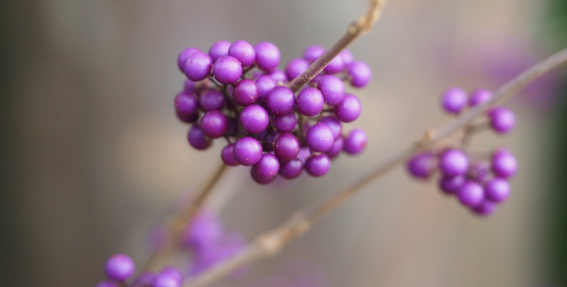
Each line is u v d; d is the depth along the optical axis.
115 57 0.31
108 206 0.33
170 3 0.31
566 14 0.40
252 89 0.20
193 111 0.22
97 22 0.30
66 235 0.34
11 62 0.31
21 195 0.33
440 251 0.39
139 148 0.33
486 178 0.25
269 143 0.21
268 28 0.32
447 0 0.35
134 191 0.33
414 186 0.37
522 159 0.42
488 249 0.41
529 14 0.38
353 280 0.37
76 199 0.33
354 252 0.37
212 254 0.29
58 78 0.31
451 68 0.36
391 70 0.35
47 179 0.33
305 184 0.35
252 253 0.25
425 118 0.36
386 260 0.38
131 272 0.23
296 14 0.32
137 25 0.31
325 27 0.33
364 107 0.35
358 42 0.34
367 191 0.36
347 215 0.36
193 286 0.25
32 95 0.32
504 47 0.36
